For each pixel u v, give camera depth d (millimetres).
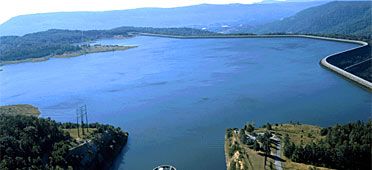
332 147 141625
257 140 156125
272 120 199875
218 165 148125
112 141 172500
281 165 136750
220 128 189750
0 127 148875
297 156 140250
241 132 166375
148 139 181000
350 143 139750
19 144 139500
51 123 169875
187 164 150500
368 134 142750
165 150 166250
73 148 150750
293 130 171750
